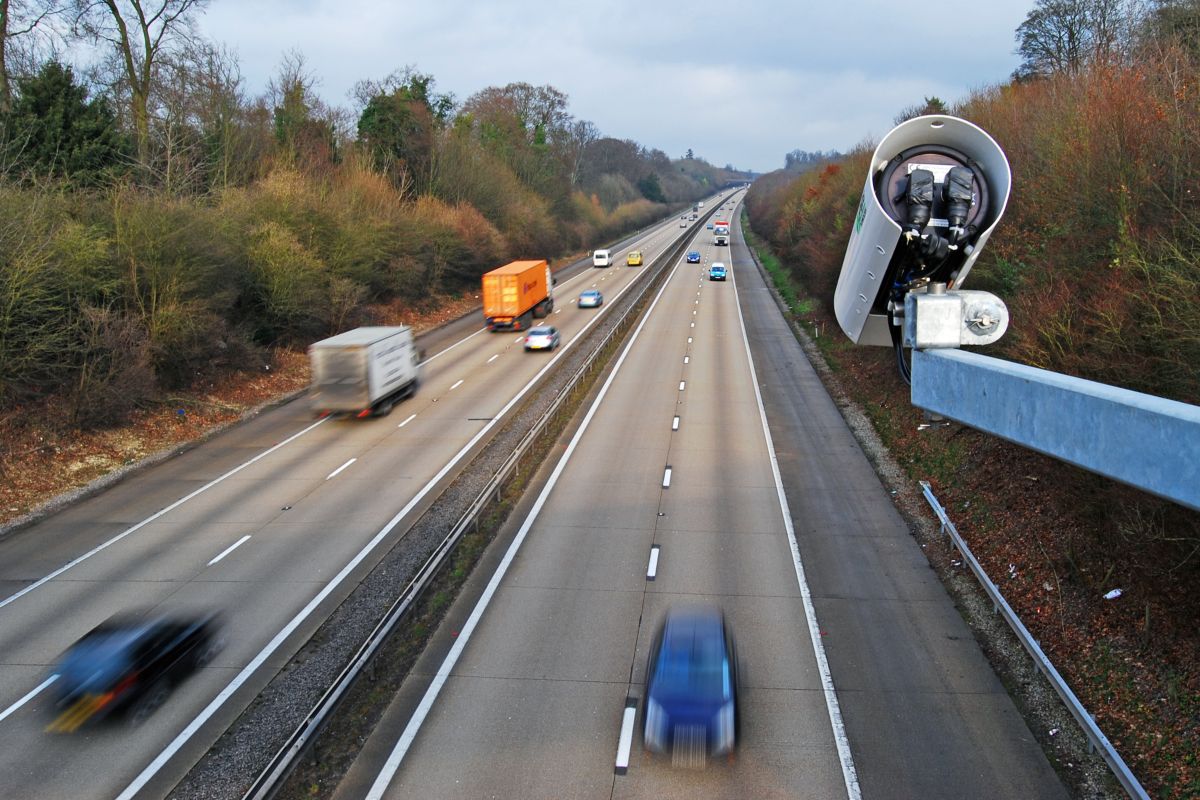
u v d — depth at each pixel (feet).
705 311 208.74
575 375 126.00
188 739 44.60
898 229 23.56
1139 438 11.91
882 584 61.05
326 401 110.42
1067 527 61.93
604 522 74.23
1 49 136.56
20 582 65.46
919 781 39.24
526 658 51.34
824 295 178.91
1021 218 88.38
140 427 105.81
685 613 47.34
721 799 38.06
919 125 25.32
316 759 41.81
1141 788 36.52
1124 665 47.73
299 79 224.74
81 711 45.42
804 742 42.19
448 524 74.33
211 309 125.49
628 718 44.68
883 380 120.16
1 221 93.35
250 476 90.79
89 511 81.66
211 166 168.45
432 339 178.40
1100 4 168.96
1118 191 62.64
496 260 266.98
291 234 151.12
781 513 75.87
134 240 111.96
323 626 56.70
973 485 76.69
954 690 47.11
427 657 51.80
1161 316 51.37
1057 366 59.88
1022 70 186.80
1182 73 73.00
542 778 39.83
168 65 165.58
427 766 41.16
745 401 119.14
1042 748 41.88
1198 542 46.21
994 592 55.26
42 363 97.25
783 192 373.40
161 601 60.95
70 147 141.59
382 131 258.57
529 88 413.80
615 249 401.49
